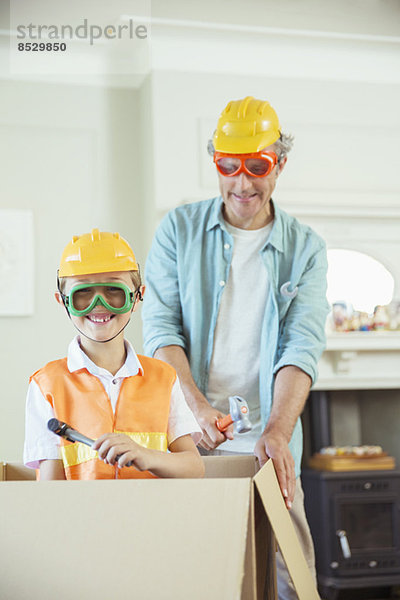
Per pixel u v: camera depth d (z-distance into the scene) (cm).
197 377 229
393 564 395
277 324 224
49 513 106
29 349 397
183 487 106
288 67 413
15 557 105
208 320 229
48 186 408
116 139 418
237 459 164
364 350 415
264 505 111
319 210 409
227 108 217
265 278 228
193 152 399
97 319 150
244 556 103
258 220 231
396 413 438
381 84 424
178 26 392
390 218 421
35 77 409
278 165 224
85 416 152
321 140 416
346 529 395
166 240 237
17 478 165
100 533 105
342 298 418
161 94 398
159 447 155
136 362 158
